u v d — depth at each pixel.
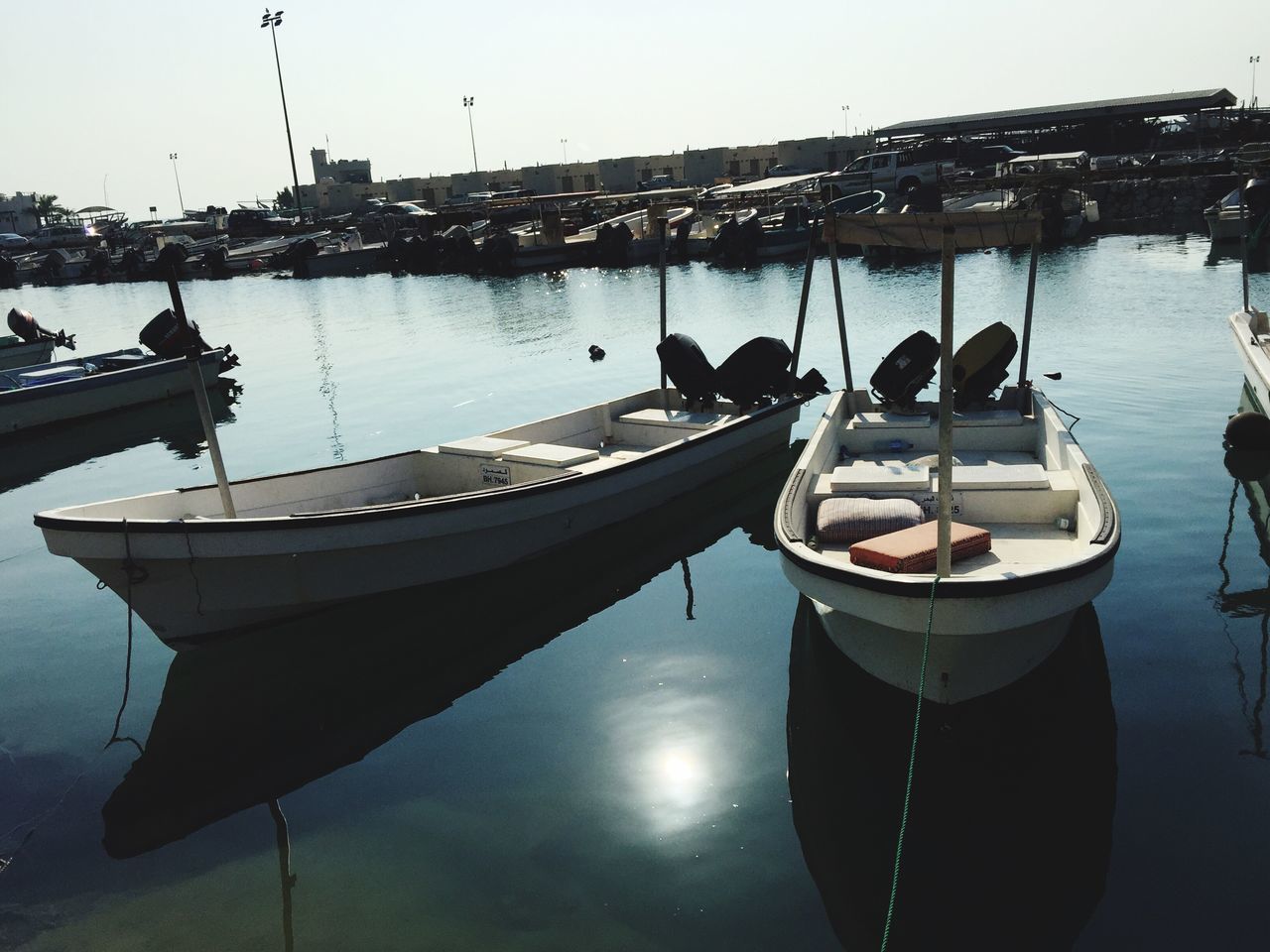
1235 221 30.31
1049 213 35.44
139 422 18.14
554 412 16.27
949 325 5.31
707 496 11.16
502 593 9.16
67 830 5.92
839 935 4.64
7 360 22.55
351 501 9.52
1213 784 5.45
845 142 72.38
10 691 7.75
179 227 69.69
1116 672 6.65
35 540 11.61
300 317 32.94
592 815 5.65
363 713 7.12
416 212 63.12
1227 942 4.41
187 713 7.32
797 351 12.70
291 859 5.48
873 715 6.34
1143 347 16.94
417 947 4.71
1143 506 9.62
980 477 7.76
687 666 7.39
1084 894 4.76
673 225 43.94
